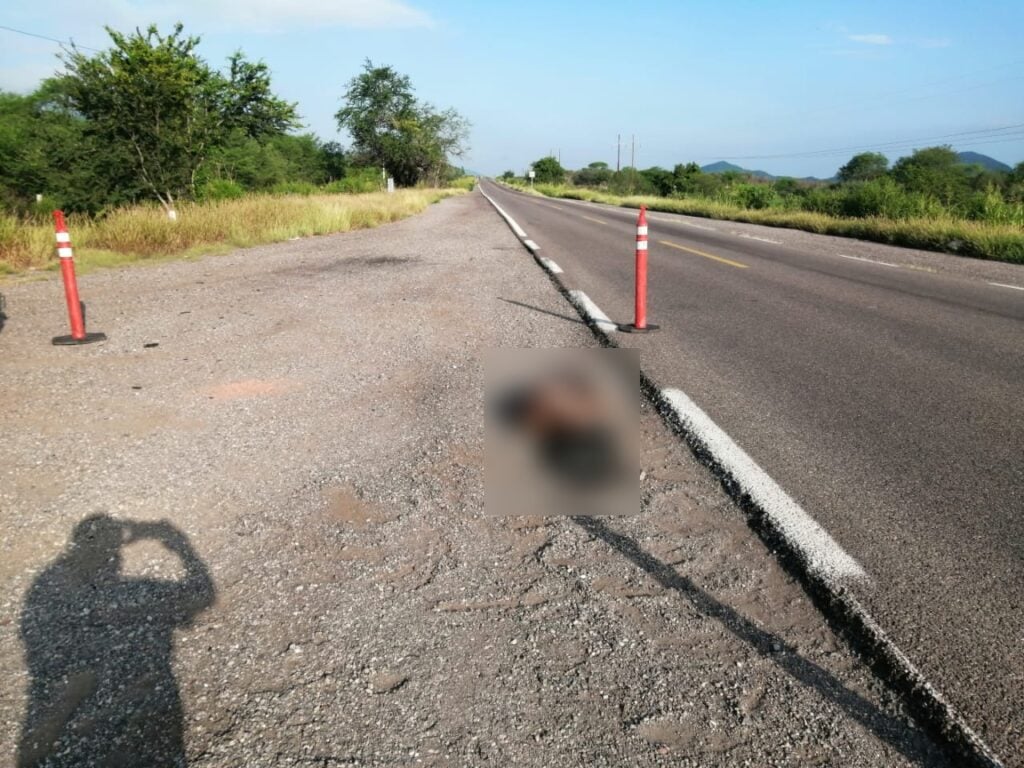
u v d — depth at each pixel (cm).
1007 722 193
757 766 181
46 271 1124
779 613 246
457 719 197
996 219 1823
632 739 189
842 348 633
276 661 223
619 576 270
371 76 6775
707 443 396
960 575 264
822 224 2095
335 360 584
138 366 569
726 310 816
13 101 4056
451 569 275
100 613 249
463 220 2497
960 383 523
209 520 316
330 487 349
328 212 1994
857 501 326
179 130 2214
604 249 1513
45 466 375
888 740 189
